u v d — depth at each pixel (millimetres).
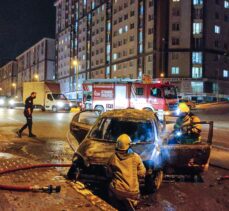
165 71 77000
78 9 112750
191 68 76312
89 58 104688
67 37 119812
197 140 8344
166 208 6121
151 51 77375
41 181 7031
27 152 11008
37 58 137750
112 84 26656
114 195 5566
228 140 15461
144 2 80250
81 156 7035
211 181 8047
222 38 80625
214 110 41969
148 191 7012
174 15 77375
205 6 77062
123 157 5621
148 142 7477
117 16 91000
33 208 5371
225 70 81062
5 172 7605
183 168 7770
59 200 5828
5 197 5879
